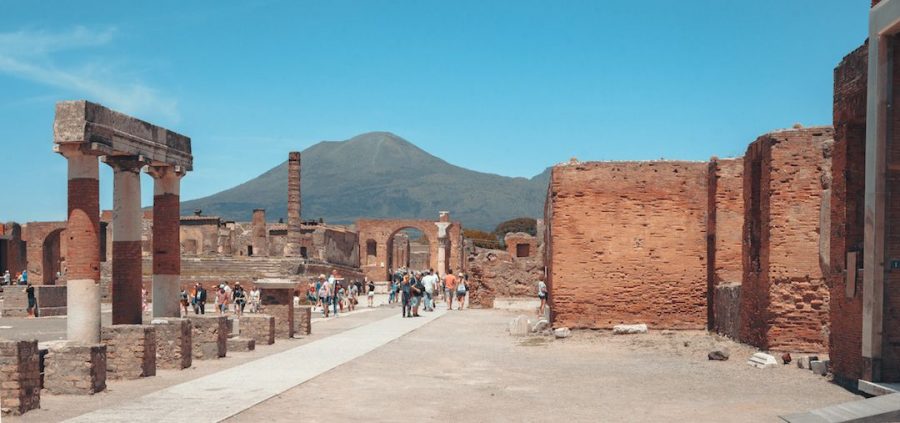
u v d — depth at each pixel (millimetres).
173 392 16047
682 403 14797
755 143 22734
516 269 49094
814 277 20734
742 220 26781
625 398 15398
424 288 46062
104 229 78188
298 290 65938
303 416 13469
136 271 22281
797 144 21125
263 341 26766
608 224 27938
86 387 15984
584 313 27844
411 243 129625
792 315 20844
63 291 48844
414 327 33312
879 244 15398
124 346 18469
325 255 83375
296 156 84188
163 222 24688
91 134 19172
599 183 28047
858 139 17047
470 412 13938
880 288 15367
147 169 24562
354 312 46906
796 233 20953
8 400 13820
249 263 72625
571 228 28062
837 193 17422
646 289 27703
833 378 17453
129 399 15516
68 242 19016
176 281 24828
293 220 83625
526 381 17766
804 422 12609
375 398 15414
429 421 13094
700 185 27953
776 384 17016
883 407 12570
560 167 28250
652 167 28016
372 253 101688
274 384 17172
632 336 26781
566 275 28000
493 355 22922
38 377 14531
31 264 76000
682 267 27734
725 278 26734
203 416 13336
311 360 21797
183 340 20438
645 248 27828
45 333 33875
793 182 21047
